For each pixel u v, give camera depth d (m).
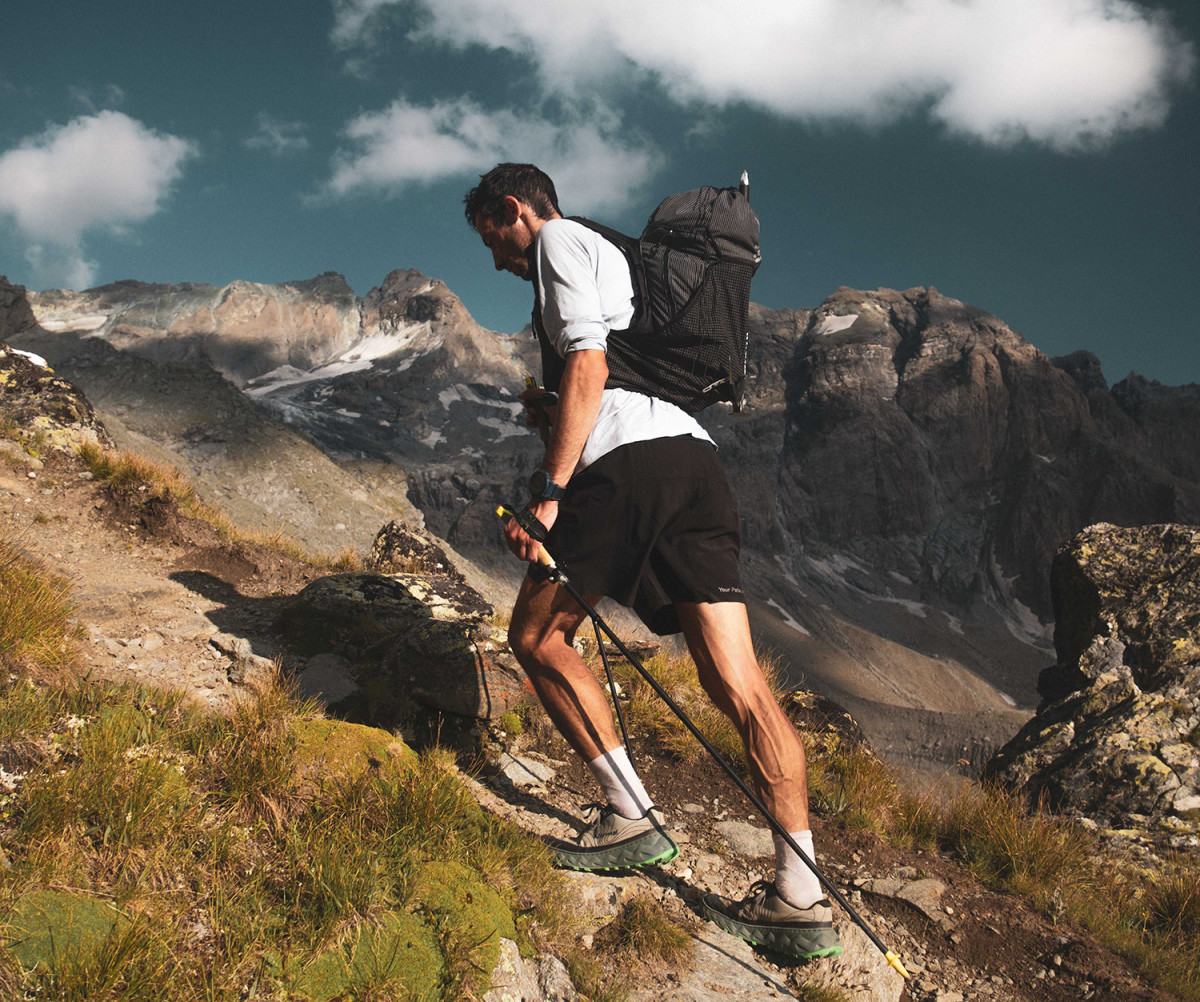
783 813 2.71
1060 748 5.46
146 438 50.44
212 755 2.72
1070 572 6.72
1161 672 5.69
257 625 5.29
